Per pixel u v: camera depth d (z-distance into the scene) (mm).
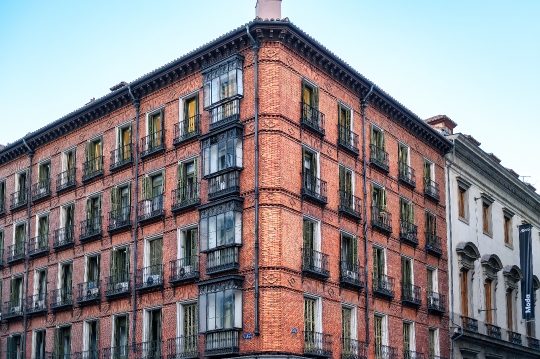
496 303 57531
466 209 55656
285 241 36938
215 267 37312
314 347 37531
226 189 37812
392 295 44281
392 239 45750
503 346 56750
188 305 39562
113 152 45469
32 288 49594
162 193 42062
